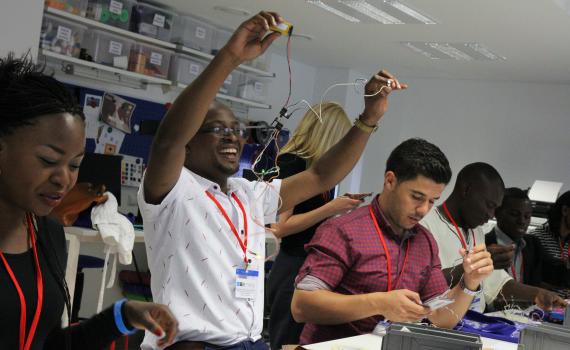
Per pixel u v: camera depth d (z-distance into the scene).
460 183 3.01
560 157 7.08
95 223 3.25
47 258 1.34
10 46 3.53
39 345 1.32
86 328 1.39
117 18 5.31
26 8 3.58
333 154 2.24
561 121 7.10
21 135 1.21
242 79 6.42
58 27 4.97
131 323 1.37
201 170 1.97
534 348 1.89
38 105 1.21
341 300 2.18
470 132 7.60
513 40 5.49
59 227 1.44
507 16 4.81
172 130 1.67
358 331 2.32
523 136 7.30
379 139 8.17
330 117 3.29
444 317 2.45
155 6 5.63
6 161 1.22
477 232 3.18
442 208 3.06
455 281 2.67
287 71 7.57
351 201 3.20
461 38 5.66
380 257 2.34
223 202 1.97
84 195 3.26
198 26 5.89
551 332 1.86
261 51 1.68
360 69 7.73
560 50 5.61
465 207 2.99
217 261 1.87
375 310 2.14
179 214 1.84
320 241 2.34
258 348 1.93
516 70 6.70
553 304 3.28
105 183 3.72
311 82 7.93
